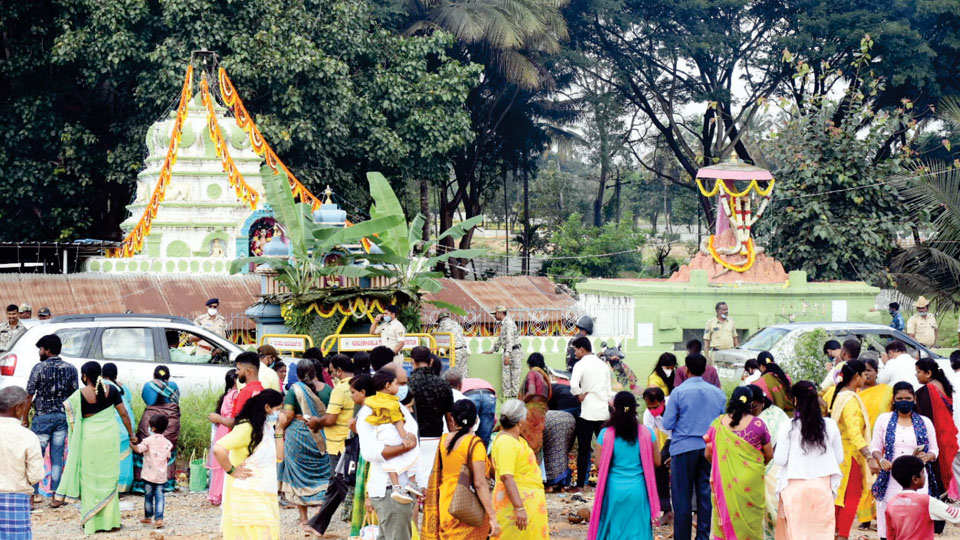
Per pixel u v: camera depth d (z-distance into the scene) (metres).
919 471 8.64
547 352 18.20
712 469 8.98
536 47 38.19
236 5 29.92
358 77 32.41
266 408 8.38
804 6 40.47
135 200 29.47
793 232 26.61
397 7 36.06
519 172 55.03
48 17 30.38
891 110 40.69
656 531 10.73
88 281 20.80
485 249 16.94
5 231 31.33
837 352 12.71
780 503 8.89
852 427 10.03
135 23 29.38
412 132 32.81
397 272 15.81
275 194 15.48
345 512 10.55
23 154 30.86
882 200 26.06
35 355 12.95
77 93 31.69
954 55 40.12
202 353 14.21
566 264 43.19
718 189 20.84
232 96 26.17
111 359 13.38
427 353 9.95
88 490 10.20
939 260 21.61
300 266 15.43
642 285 20.19
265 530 8.20
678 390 9.47
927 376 11.01
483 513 7.43
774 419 9.72
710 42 40.84
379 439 8.20
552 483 12.09
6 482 8.23
